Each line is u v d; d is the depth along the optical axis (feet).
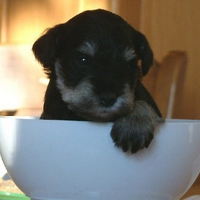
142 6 5.91
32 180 2.45
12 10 5.58
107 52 3.10
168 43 6.09
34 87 4.83
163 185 2.43
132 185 2.39
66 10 5.50
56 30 3.39
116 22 3.22
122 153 2.36
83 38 3.16
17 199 2.89
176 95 4.40
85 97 2.89
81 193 2.40
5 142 2.51
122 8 5.71
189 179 2.54
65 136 2.35
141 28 5.94
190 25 6.03
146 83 4.52
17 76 4.85
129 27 3.32
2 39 5.59
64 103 3.19
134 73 3.24
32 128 2.39
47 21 5.49
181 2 6.06
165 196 2.48
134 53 3.23
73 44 3.21
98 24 3.17
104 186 2.38
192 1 6.01
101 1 5.63
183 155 2.44
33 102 4.83
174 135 2.40
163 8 6.10
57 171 2.39
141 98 3.25
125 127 2.43
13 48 4.87
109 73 3.01
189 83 5.94
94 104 2.82
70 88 3.11
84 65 3.13
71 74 3.16
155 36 6.10
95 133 2.34
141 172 2.38
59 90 3.23
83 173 2.36
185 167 2.47
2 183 3.27
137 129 2.42
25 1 5.54
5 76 4.86
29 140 2.41
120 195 2.40
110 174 2.36
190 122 2.52
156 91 4.45
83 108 2.94
